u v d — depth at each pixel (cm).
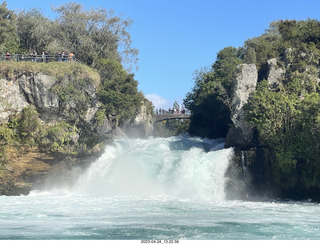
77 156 5091
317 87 4778
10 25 6550
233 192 4334
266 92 4594
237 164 4462
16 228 2328
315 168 4191
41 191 4709
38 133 4947
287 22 5938
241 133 4650
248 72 4766
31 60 5591
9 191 4697
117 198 3866
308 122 4156
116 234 2178
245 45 7175
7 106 4838
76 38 6900
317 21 5875
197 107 6206
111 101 5338
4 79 4862
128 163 4678
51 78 4981
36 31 6725
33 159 4938
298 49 5012
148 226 2389
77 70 5150
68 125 5075
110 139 5262
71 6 7244
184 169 4434
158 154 4772
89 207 3180
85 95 5194
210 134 6500
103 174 4734
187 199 3897
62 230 2272
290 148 4241
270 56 5312
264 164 4453
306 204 3791
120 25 7338
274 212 2973
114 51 7200
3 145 4781
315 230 2291
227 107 5616
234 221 2561
